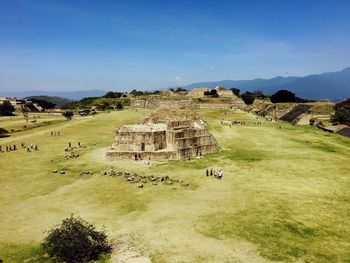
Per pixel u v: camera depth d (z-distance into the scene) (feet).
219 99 603.26
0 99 548.31
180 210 106.83
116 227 94.32
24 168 168.35
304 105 400.47
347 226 93.45
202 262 74.84
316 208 106.93
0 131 294.05
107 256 78.64
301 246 81.87
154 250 80.74
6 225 96.68
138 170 161.17
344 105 365.20
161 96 631.56
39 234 90.27
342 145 226.79
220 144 231.91
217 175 146.00
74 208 110.11
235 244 83.05
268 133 286.05
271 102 540.52
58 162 181.68
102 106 609.42
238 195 120.98
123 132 192.44
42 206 112.37
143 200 117.19
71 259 76.33
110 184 137.59
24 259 77.10
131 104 620.49
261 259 75.82
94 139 265.13
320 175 147.54
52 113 504.84
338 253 78.38
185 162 177.27
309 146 222.48
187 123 223.51
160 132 193.36
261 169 159.63
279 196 119.03
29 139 265.95
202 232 90.17
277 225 93.97
